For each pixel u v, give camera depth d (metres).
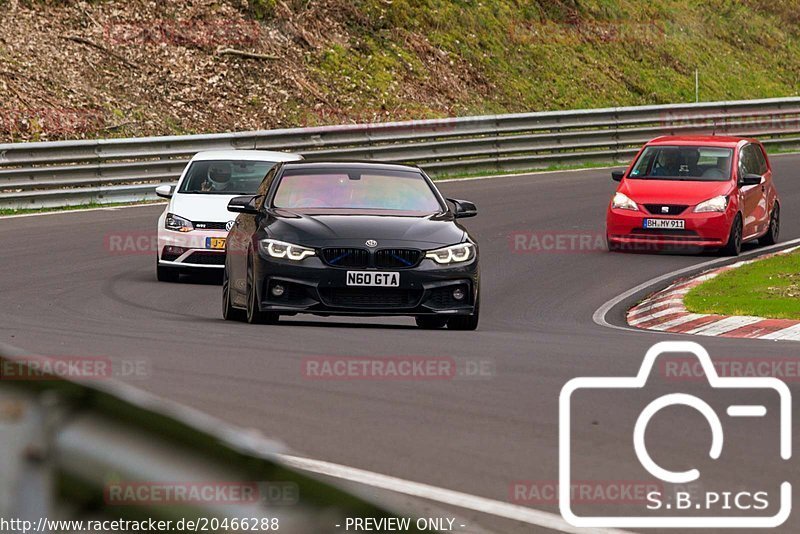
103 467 4.64
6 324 42.31
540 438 23.02
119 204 88.19
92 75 110.00
